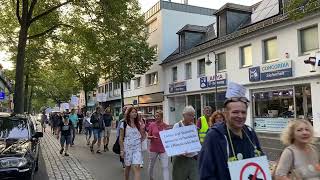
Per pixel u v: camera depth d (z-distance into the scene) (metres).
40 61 28.47
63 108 33.00
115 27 21.09
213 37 32.03
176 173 6.91
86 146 20.08
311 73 19.20
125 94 50.53
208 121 9.22
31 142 9.09
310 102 19.52
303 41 20.02
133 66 35.41
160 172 11.12
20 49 20.12
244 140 3.39
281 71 21.08
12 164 7.71
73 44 24.00
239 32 24.86
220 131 3.34
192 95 32.38
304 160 3.97
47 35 23.50
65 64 28.58
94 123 16.81
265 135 22.70
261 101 23.16
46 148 19.12
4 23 23.72
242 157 3.30
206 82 29.20
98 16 20.78
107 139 17.38
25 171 7.80
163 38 38.75
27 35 22.56
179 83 33.91
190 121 6.97
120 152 8.59
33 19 20.55
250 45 24.31
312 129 4.04
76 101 31.39
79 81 42.91
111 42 21.80
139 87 44.56
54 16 22.20
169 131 6.80
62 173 11.20
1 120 9.97
